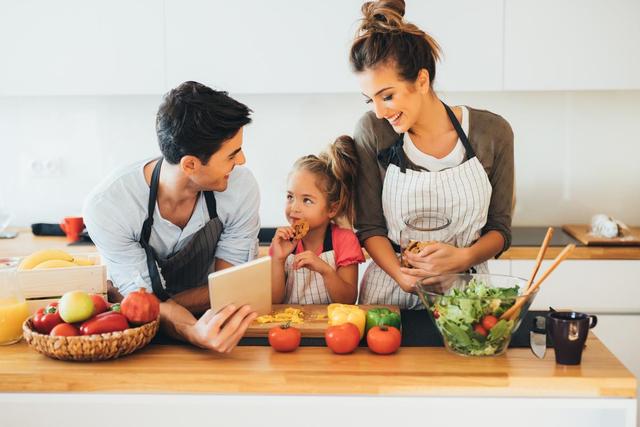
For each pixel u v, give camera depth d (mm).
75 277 1880
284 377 1557
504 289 1686
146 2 3189
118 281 1950
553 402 1536
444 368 1586
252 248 2076
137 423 1953
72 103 3668
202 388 1568
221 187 1831
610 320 3076
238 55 3197
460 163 2152
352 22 3156
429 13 3115
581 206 3578
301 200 2232
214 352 1705
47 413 1963
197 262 2049
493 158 2156
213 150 1708
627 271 3059
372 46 1917
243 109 1728
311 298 2252
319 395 1560
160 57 3217
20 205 3758
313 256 2156
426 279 1792
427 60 1975
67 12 3219
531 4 3100
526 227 3586
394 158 2170
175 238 1960
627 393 1525
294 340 1697
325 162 2238
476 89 3156
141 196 1868
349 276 2264
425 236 2221
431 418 1918
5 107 3686
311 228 2266
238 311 1663
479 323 1619
